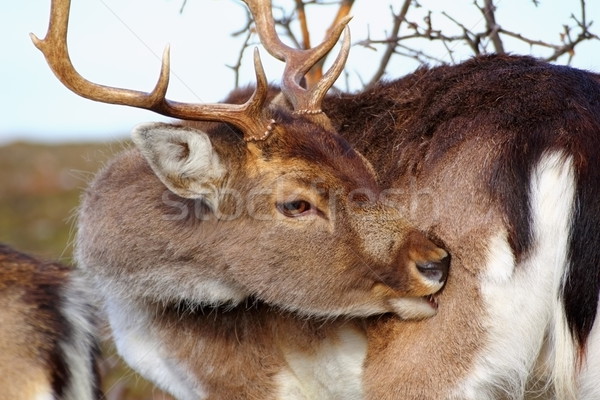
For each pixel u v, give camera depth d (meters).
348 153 11.34
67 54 11.16
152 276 11.58
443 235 10.33
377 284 10.83
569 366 9.77
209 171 11.24
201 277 11.49
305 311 11.33
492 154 10.11
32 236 28.62
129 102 11.19
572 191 9.70
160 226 11.45
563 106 10.23
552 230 9.72
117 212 11.68
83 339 10.18
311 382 11.77
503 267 9.85
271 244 11.26
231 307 11.62
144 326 12.02
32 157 40.41
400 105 11.66
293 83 12.01
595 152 9.84
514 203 9.86
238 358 11.73
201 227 11.39
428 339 10.35
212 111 11.33
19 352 9.56
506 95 10.59
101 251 11.78
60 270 10.48
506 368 10.01
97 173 12.45
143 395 16.94
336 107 12.16
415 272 10.43
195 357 11.83
